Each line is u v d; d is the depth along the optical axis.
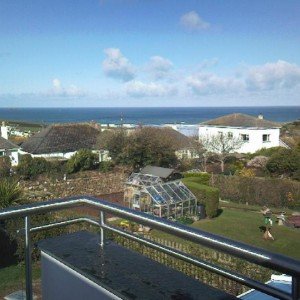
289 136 44.31
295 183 24.06
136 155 29.36
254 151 36.91
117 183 27.31
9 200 11.11
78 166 28.95
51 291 2.69
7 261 7.71
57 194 23.27
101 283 2.19
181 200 20.61
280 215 20.64
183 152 33.38
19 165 26.39
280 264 1.40
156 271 2.32
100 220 2.71
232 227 19.59
